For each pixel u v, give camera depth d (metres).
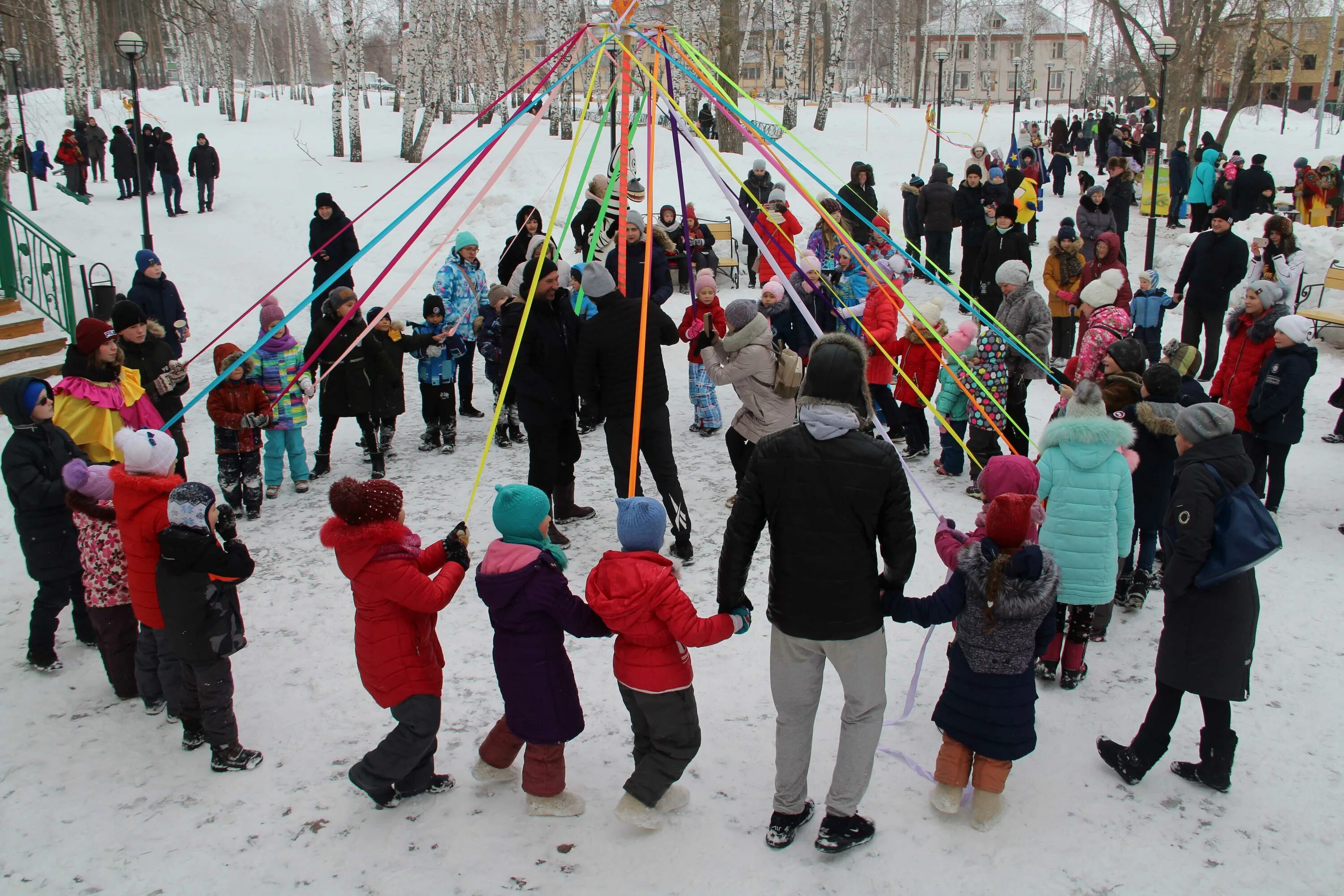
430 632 3.68
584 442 8.16
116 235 14.82
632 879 3.34
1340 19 52.38
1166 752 3.95
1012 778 3.88
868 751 3.36
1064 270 9.92
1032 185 14.98
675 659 3.40
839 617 3.22
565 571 5.62
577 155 18.98
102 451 5.45
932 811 3.68
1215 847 3.48
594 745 4.10
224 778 3.94
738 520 3.31
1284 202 18.64
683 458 7.64
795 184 5.36
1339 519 6.42
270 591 5.50
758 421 5.95
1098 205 12.22
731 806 3.71
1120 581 5.30
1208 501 3.61
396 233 15.66
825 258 9.81
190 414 8.98
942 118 30.03
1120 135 21.61
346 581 5.62
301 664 4.77
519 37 34.72
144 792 3.86
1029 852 3.45
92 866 3.45
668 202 15.45
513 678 3.47
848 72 62.78
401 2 25.22
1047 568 3.42
